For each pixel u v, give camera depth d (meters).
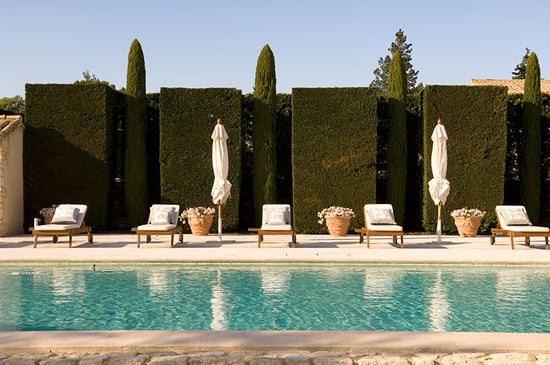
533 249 12.02
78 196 16.06
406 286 7.95
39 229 11.91
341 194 16.27
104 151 16.14
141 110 16.81
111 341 4.34
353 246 12.63
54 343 4.28
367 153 16.22
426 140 16.30
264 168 16.75
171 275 8.85
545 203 17.20
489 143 16.16
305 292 7.49
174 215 13.13
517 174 17.34
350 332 4.60
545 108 17.09
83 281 8.30
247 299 7.02
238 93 16.50
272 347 4.24
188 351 4.21
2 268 9.50
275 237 15.19
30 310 6.38
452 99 16.23
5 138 14.73
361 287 7.86
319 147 16.28
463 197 16.22
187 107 16.44
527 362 4.00
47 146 16.03
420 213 16.88
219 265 9.88
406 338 4.44
